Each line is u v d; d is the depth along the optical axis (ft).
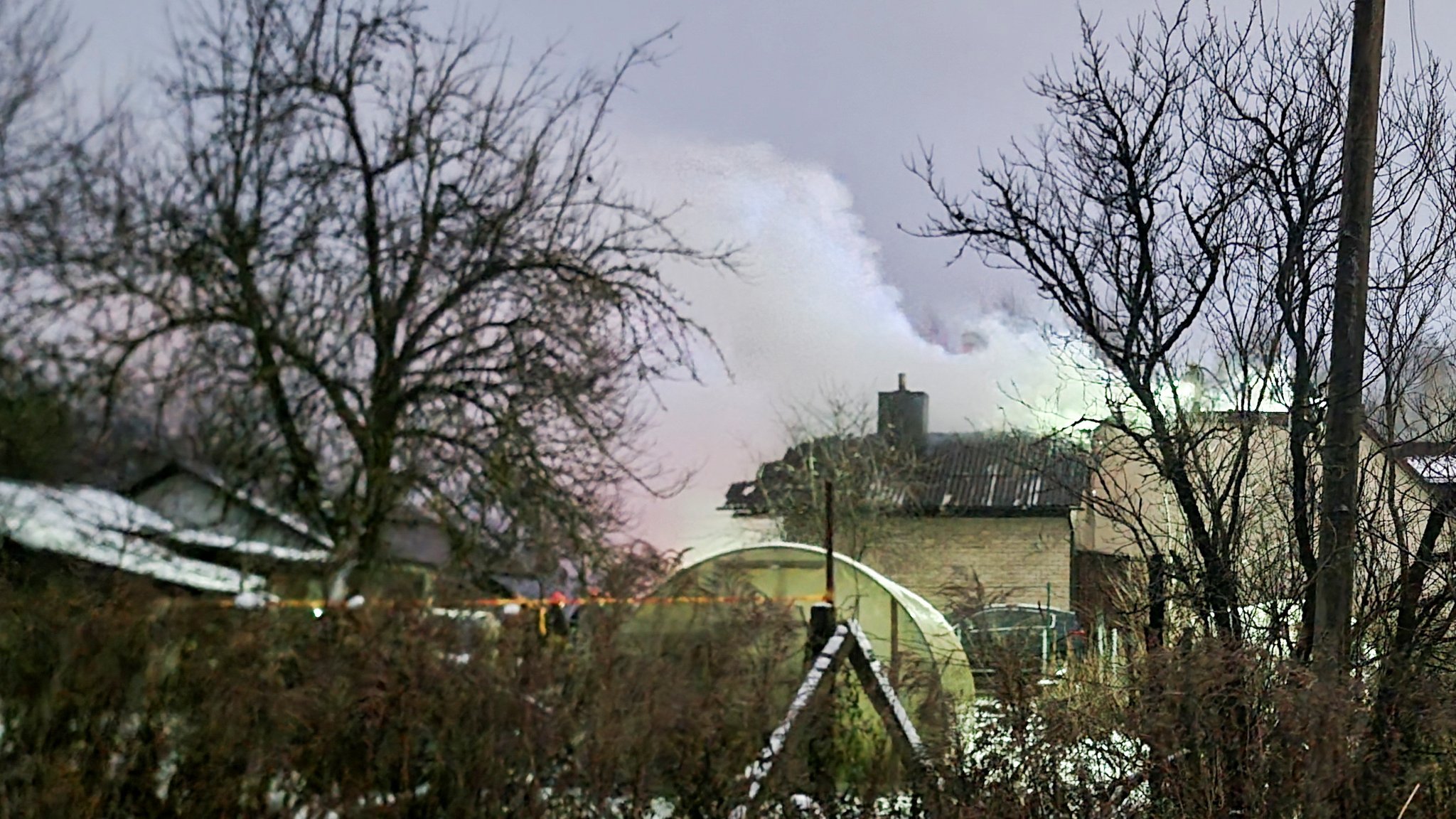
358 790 19.22
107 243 41.14
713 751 20.97
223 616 20.98
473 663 19.85
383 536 38.01
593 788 19.85
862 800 23.27
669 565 23.66
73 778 19.88
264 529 37.78
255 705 19.62
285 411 39.42
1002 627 28.48
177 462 37.60
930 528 118.73
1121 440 40.83
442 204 43.47
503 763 19.58
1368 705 28.12
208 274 40.55
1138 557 39.86
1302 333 37.50
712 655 21.80
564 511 39.52
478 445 40.09
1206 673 25.76
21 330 39.68
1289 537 36.76
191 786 19.57
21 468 35.63
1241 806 25.09
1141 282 38.70
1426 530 36.27
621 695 20.33
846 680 24.76
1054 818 24.30
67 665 20.43
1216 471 37.70
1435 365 39.17
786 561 45.06
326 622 20.81
